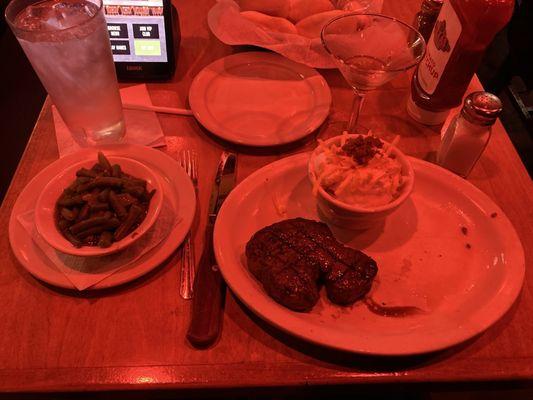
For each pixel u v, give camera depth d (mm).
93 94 777
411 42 882
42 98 1911
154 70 986
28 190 741
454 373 594
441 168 800
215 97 953
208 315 611
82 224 620
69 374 579
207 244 694
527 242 750
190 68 1039
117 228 636
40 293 654
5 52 2078
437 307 647
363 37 885
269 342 615
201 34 1130
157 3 919
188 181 761
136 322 629
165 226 698
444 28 819
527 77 1487
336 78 1051
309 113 931
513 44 1530
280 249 646
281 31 1021
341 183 681
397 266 697
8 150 1735
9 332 614
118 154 795
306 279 611
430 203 780
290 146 882
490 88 1735
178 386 578
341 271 628
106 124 843
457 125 797
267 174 781
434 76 867
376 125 944
